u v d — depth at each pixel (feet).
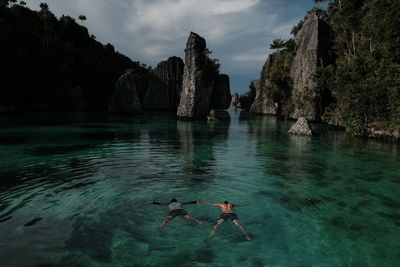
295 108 183.62
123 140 78.74
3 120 128.77
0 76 193.57
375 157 58.34
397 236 23.38
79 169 43.96
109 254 19.81
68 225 24.18
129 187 34.94
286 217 26.89
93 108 282.36
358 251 20.97
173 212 25.30
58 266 18.24
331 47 170.40
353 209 29.30
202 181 38.34
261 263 19.15
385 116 87.71
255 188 35.88
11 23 231.30
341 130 116.16
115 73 359.25
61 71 261.65
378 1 127.44
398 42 99.40
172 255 19.88
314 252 20.68
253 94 351.67
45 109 229.04
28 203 29.12
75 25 320.50
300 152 63.72
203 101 171.63
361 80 94.02
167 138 85.20
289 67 209.46
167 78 303.68
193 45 163.22
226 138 87.76
